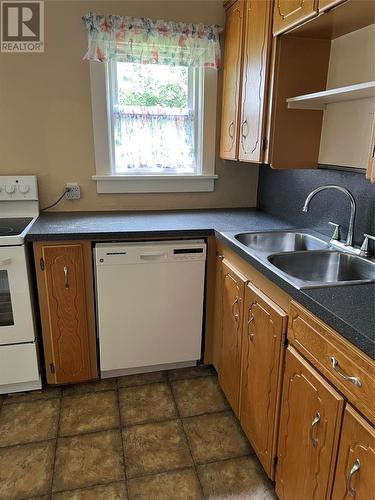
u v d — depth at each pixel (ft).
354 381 3.21
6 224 6.93
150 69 7.78
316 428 3.82
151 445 5.90
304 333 4.01
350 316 3.38
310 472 4.00
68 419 6.40
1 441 5.92
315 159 6.49
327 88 6.21
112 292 6.77
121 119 7.91
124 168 8.19
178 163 8.44
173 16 7.56
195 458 5.68
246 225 7.13
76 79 7.46
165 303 7.10
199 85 8.06
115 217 7.66
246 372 5.63
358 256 5.27
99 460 5.61
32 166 7.73
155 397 6.99
